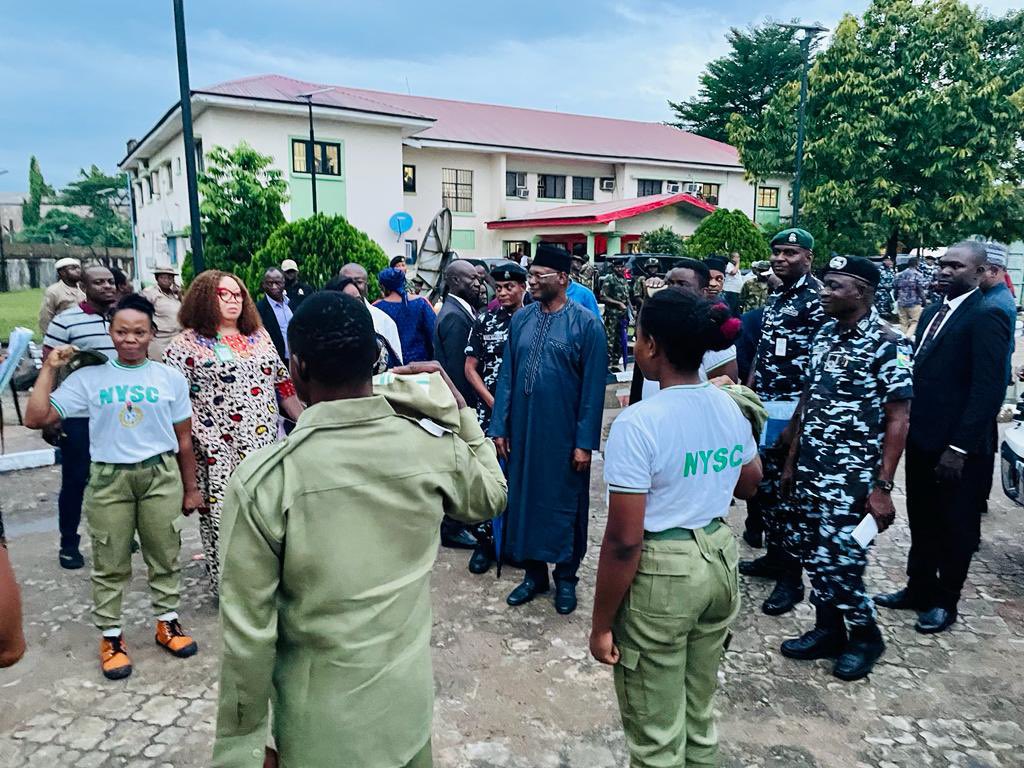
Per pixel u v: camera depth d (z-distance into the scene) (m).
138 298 3.24
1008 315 3.39
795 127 21.56
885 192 20.48
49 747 2.80
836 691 3.16
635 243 22.30
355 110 18.64
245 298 3.78
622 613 2.11
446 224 7.94
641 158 25.86
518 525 3.83
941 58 20.06
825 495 3.14
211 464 3.71
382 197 20.11
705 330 2.03
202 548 4.71
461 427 1.83
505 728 2.92
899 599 3.89
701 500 2.08
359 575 1.55
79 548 4.72
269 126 18.36
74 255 38.03
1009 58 21.78
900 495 5.75
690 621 2.06
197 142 18.88
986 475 3.59
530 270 3.80
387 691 1.59
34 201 68.88
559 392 3.72
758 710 3.02
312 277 10.73
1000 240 22.02
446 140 22.47
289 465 1.52
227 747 1.54
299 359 1.58
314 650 1.57
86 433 4.27
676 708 2.14
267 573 1.50
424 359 5.34
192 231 8.34
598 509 5.46
